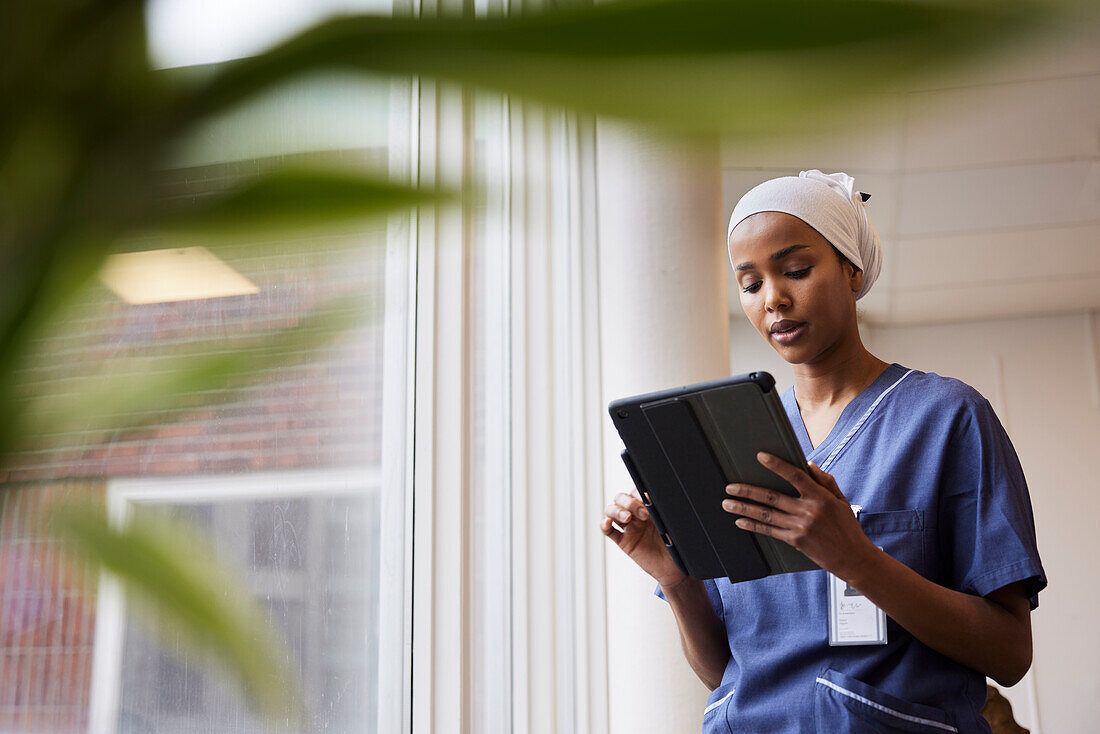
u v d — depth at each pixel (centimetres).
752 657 131
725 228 278
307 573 147
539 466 259
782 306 137
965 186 468
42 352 13
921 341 643
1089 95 383
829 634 125
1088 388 620
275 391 141
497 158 224
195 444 119
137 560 14
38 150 12
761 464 114
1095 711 579
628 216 267
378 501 171
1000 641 119
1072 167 450
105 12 13
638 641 250
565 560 271
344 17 12
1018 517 122
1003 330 636
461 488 197
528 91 11
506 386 255
